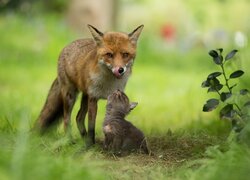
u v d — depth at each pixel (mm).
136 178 9031
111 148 10383
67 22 41656
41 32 35062
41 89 24156
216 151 9297
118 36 11297
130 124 10477
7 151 8430
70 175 7949
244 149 8930
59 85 12875
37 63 30562
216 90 10242
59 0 47500
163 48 39750
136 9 49406
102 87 11430
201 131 12781
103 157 10188
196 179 8438
